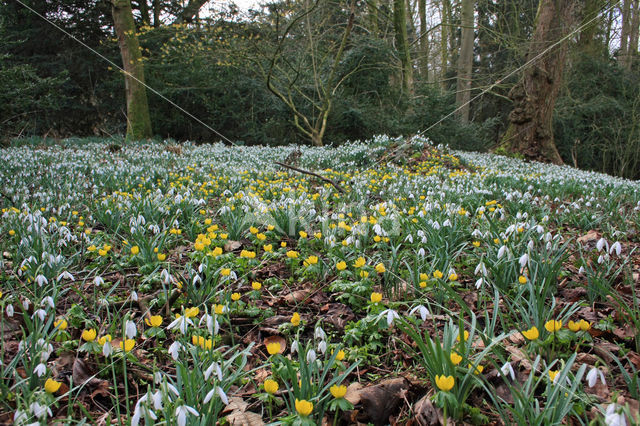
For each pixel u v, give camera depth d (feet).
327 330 8.77
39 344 6.57
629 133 70.33
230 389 6.98
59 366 7.33
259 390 6.72
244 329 8.87
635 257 12.48
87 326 8.38
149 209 15.79
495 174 28.53
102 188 23.48
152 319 7.29
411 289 10.01
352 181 25.11
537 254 9.62
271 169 31.27
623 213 16.98
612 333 7.97
